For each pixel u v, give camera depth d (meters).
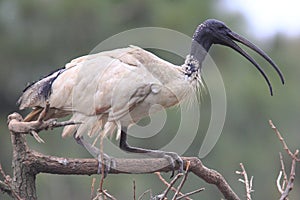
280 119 29.56
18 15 26.23
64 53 26.39
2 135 26.95
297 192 30.17
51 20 26.03
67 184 24.09
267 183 28.83
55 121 10.65
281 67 31.08
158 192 23.58
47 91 12.65
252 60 14.15
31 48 26.45
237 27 28.14
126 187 23.64
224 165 27.39
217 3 28.70
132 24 26.73
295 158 11.23
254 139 28.62
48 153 24.27
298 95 30.34
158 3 27.14
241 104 27.84
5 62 26.67
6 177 10.95
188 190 24.09
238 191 27.50
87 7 25.56
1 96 27.22
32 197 11.33
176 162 12.09
